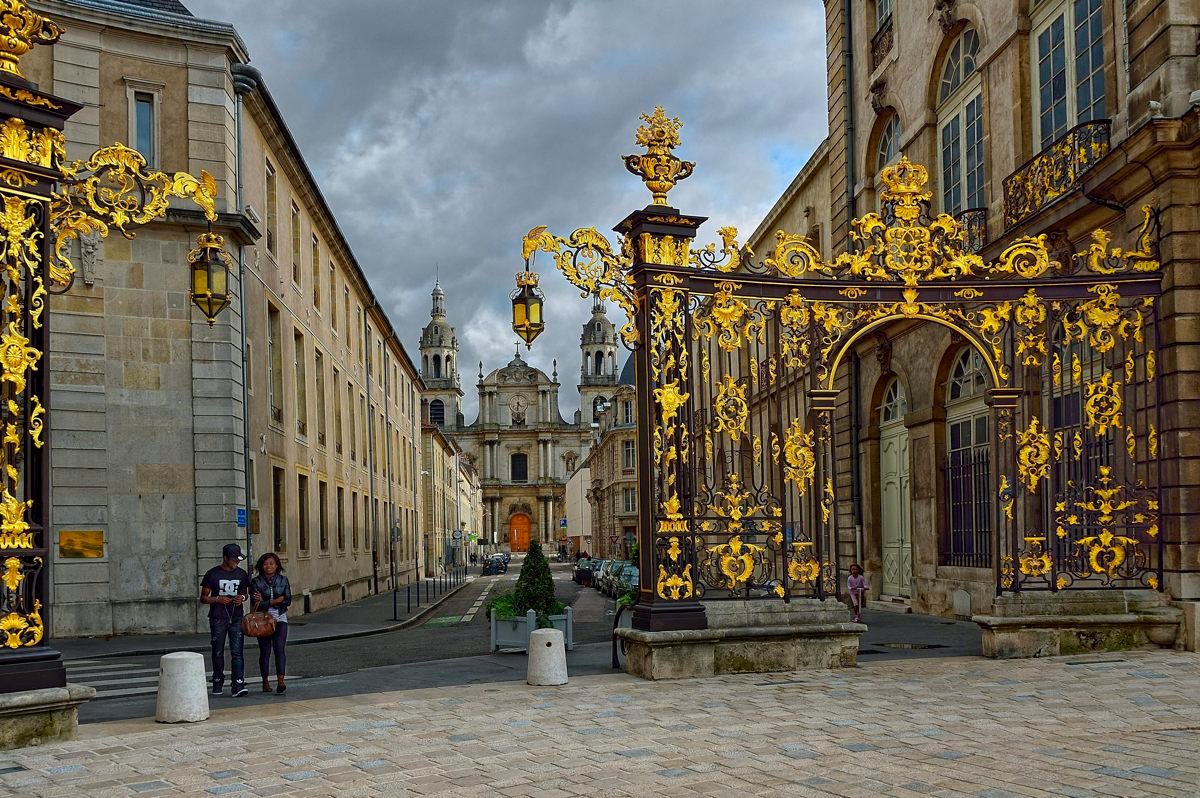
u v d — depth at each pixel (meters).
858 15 23.72
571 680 10.98
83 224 9.21
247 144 24.03
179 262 21.42
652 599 10.99
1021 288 11.95
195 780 6.93
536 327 11.27
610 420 101.38
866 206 23.14
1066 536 12.21
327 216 33.16
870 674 10.91
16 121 8.46
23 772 7.20
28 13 8.53
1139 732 7.91
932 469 19.12
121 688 12.45
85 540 20.12
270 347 26.98
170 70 21.88
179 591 20.75
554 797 6.36
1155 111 11.95
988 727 8.18
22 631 8.23
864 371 22.47
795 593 11.93
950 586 18.36
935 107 19.91
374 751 7.70
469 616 27.88
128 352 20.89
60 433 20.12
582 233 11.10
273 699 10.71
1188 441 11.71
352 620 25.59
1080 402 12.53
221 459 21.31
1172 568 11.91
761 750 7.51
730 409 11.30
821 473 11.59
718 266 11.34
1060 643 11.85
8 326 8.33
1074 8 14.97
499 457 141.00
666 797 6.33
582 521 76.88
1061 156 14.48
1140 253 12.13
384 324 47.44
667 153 11.27
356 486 39.22
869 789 6.41
